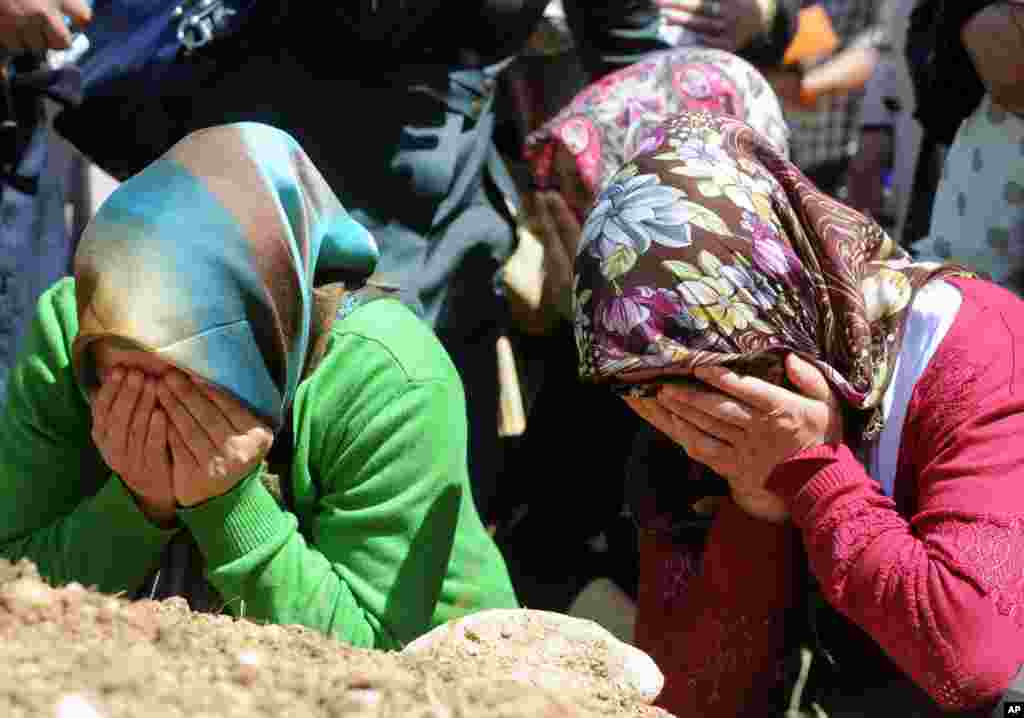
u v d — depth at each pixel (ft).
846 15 16.71
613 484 10.93
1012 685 6.15
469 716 4.73
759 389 6.58
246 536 6.54
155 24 9.34
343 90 9.00
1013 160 9.48
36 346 6.97
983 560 6.27
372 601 6.84
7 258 10.42
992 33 9.09
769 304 6.71
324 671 4.99
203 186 6.32
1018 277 9.66
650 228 6.74
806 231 6.91
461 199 9.50
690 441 6.83
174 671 4.78
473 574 7.33
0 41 9.32
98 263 6.19
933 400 6.66
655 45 10.93
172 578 6.86
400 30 8.80
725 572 7.06
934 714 6.79
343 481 6.95
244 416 6.35
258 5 8.89
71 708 4.21
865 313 6.77
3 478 6.98
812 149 16.97
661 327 6.68
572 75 11.78
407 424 6.94
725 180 6.82
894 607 6.33
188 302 6.12
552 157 10.19
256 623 6.39
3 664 4.51
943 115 10.09
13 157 10.18
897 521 6.53
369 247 7.08
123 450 6.38
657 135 7.10
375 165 9.06
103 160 9.73
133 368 6.22
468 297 9.65
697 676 7.14
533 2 9.25
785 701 7.19
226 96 9.09
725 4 11.62
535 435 10.94
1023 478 6.43
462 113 9.29
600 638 6.09
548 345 10.77
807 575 7.13
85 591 5.32
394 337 7.06
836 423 6.69
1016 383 6.59
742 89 10.17
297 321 6.52
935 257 10.06
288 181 6.55
